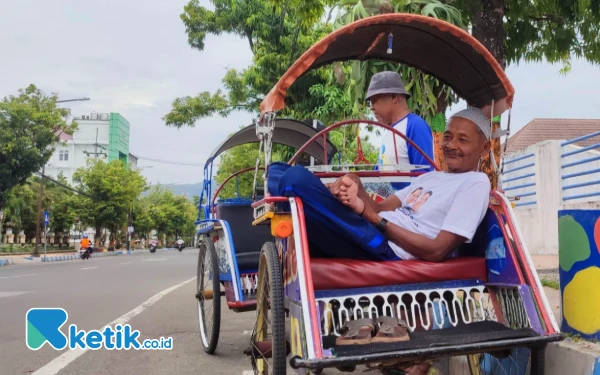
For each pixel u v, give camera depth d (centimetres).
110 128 6881
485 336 259
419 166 387
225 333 622
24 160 2575
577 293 327
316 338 244
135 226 6047
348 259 298
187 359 497
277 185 314
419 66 392
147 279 1359
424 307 294
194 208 8875
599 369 280
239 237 565
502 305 303
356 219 303
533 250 1211
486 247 315
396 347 246
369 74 564
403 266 291
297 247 273
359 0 543
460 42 336
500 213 311
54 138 2719
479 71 354
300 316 261
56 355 513
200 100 2008
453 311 296
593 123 2417
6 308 814
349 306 291
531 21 709
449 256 322
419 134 416
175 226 7688
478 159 331
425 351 242
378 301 292
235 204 576
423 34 343
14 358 500
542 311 271
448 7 533
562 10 655
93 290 1076
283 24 1594
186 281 1281
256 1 1661
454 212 302
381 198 392
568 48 700
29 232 4716
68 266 2111
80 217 4222
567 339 321
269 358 337
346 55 371
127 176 4391
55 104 2723
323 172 384
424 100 550
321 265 281
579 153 1120
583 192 1121
